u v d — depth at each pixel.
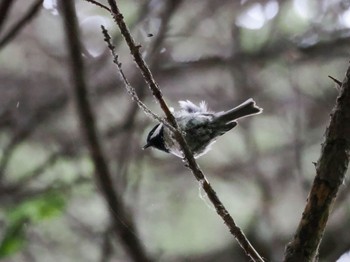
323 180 4.60
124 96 12.24
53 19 12.30
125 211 8.41
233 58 12.55
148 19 10.75
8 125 11.99
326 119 12.48
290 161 12.30
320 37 12.49
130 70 12.10
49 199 8.38
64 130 11.91
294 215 11.82
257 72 12.75
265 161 12.39
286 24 12.77
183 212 12.42
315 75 12.80
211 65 12.58
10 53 12.66
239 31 12.64
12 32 7.93
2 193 10.45
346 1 12.38
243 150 12.60
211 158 12.64
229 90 13.01
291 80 12.20
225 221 4.58
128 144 10.36
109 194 8.39
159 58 11.70
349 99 4.56
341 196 10.94
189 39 12.73
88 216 11.52
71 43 8.01
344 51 12.53
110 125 11.56
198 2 12.78
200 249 12.25
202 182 4.60
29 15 7.89
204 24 12.85
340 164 4.57
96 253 11.75
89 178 10.10
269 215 11.64
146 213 12.18
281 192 12.06
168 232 12.26
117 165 10.21
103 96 12.14
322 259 11.34
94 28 11.93
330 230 11.48
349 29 12.47
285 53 12.45
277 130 12.71
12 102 12.17
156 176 12.49
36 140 11.94
